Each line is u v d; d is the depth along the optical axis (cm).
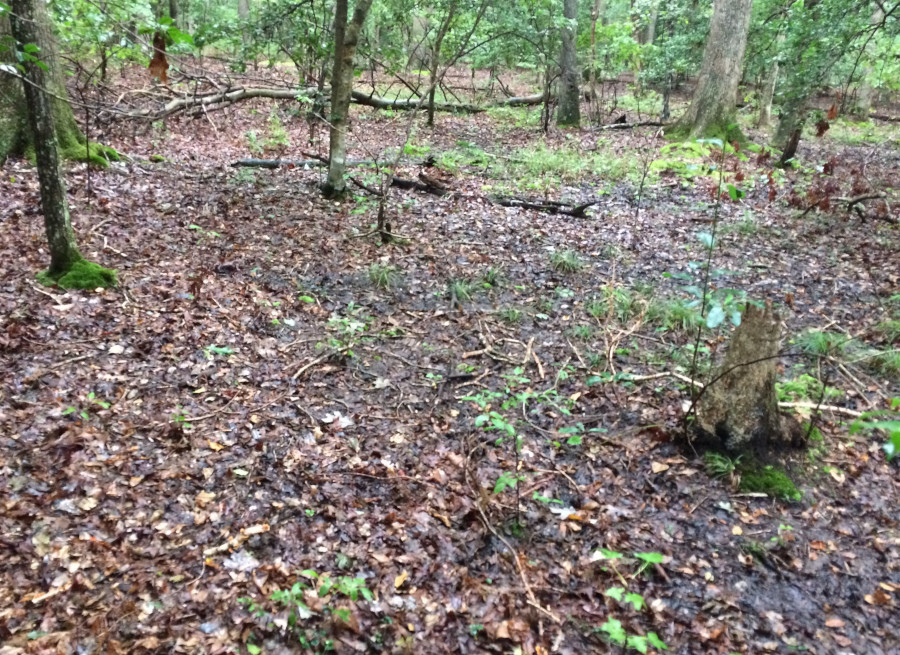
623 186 1143
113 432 396
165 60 374
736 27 1366
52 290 536
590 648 284
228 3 2877
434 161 1098
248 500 360
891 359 514
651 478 395
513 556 334
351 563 323
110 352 474
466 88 2073
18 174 805
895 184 1174
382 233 769
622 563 330
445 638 285
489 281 692
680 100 2416
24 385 420
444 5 1432
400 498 372
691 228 905
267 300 597
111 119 1050
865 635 293
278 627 281
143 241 676
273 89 1398
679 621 299
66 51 1221
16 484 341
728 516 364
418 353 546
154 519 338
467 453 418
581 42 1906
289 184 970
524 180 1141
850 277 725
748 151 1378
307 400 463
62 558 304
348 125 1001
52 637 264
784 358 538
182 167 999
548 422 453
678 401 465
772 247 824
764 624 298
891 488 386
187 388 453
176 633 274
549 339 575
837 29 1024
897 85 2094
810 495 379
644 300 629
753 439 394
